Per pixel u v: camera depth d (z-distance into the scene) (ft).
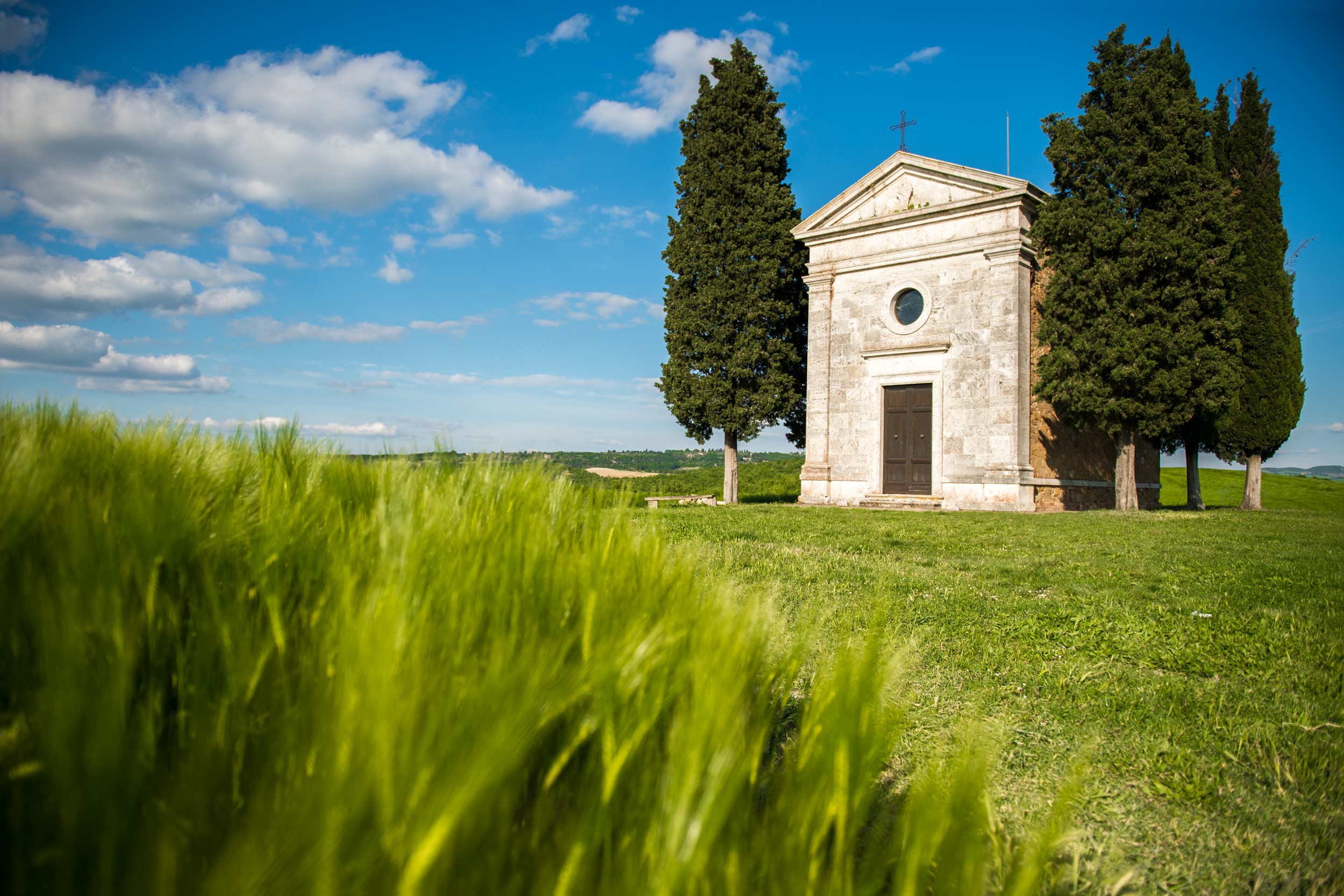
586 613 4.12
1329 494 115.96
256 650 3.61
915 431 81.71
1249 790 9.88
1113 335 68.69
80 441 5.70
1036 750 10.88
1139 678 14.43
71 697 2.37
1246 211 81.51
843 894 3.10
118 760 2.31
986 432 75.61
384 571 3.95
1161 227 67.77
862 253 84.84
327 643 3.37
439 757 2.06
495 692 2.52
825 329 87.45
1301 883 7.80
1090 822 8.70
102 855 2.12
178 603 3.89
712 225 88.79
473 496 6.68
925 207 79.30
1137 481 92.02
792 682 5.19
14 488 3.81
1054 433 81.25
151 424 6.61
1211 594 22.85
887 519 54.70
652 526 7.13
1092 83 72.33
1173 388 67.10
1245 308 81.10
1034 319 78.69
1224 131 84.07
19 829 2.39
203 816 2.40
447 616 3.59
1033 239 75.36
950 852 3.39
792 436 95.14
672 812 2.68
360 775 2.02
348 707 2.35
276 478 6.60
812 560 28.50
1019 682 14.15
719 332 88.94
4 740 2.57
